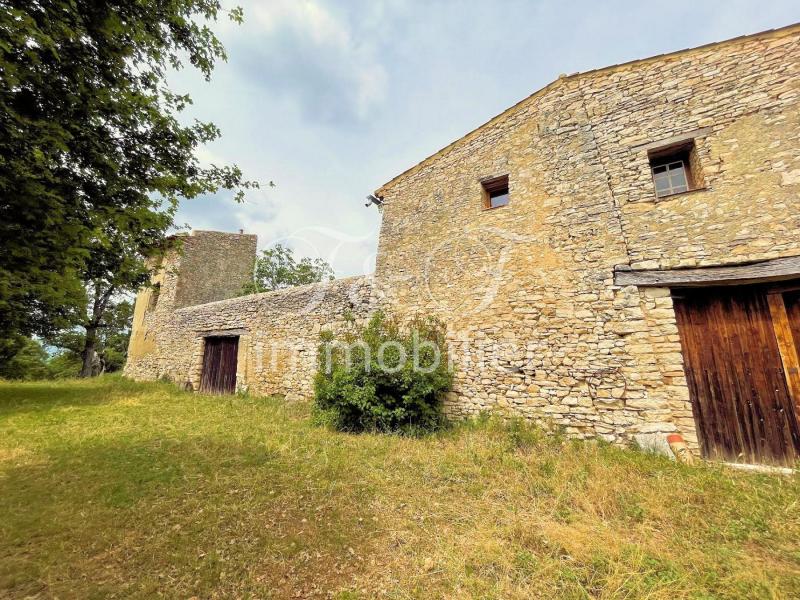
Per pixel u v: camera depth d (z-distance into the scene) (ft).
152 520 9.02
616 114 18.71
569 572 7.03
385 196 27.58
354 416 18.84
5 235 8.50
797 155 14.19
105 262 14.92
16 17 7.51
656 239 16.33
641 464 13.03
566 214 19.07
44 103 9.62
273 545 8.07
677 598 6.28
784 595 6.33
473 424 18.80
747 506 9.66
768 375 13.84
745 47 16.15
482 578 7.04
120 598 6.39
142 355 44.19
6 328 24.71
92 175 11.26
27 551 7.66
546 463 13.07
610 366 16.44
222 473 12.08
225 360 33.22
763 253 13.98
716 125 16.06
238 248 49.44
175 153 13.69
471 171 23.62
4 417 20.15
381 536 8.62
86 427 18.17
